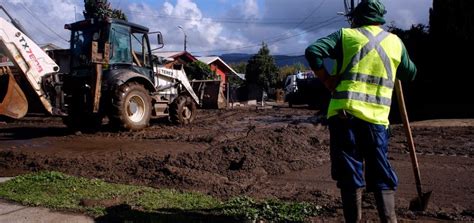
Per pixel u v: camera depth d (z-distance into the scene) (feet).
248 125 46.44
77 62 39.52
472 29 46.14
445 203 15.62
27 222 13.92
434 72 51.19
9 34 35.94
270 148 25.08
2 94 40.73
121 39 39.17
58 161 23.73
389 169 11.20
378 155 11.06
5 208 15.28
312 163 23.11
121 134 37.01
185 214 14.21
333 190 17.78
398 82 12.67
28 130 41.88
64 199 16.05
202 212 14.47
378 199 11.21
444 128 37.60
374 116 10.95
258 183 19.13
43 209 15.08
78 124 39.70
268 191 17.60
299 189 17.90
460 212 14.42
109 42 37.99
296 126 37.50
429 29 52.06
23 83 43.34
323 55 11.00
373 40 11.17
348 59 11.12
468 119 42.80
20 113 40.70
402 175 20.30
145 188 17.67
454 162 23.39
